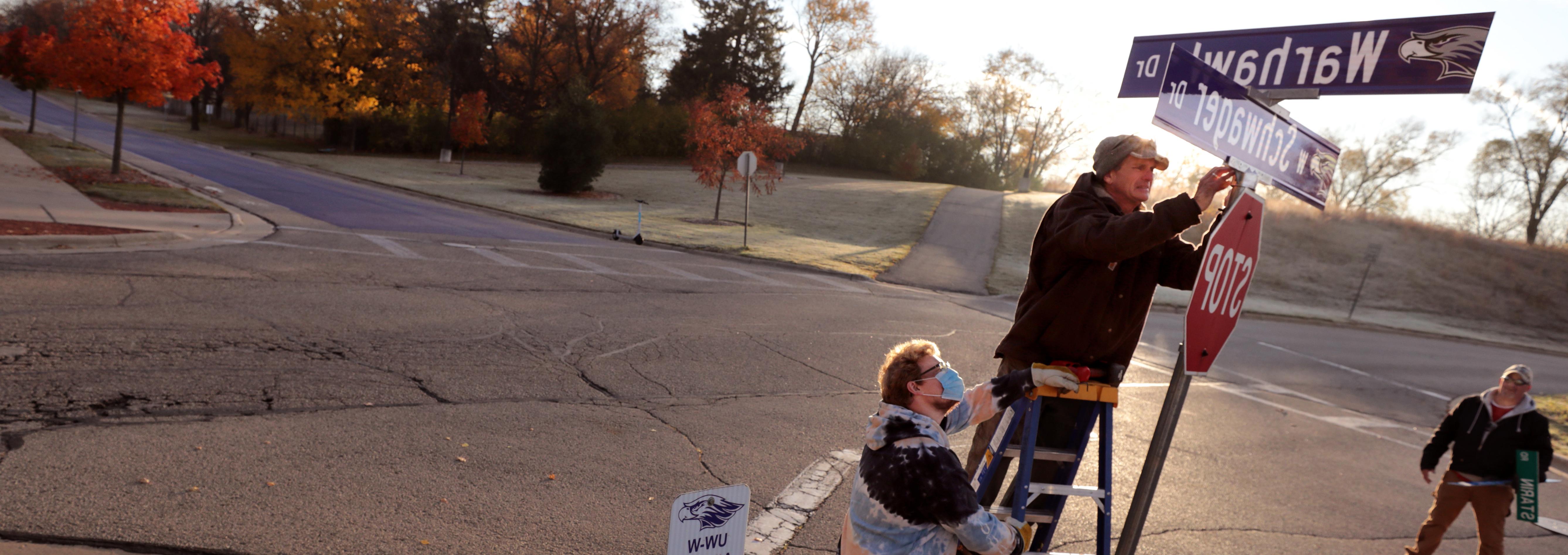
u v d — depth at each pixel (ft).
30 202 55.16
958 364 39.45
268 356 25.76
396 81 208.74
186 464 16.94
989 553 8.11
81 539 13.39
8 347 23.53
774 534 17.28
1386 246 138.92
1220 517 21.98
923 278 78.43
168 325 28.25
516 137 213.05
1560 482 31.63
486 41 204.74
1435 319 108.37
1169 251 9.56
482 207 98.27
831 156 269.64
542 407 24.00
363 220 69.87
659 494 18.49
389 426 20.74
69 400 19.93
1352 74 7.80
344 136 206.39
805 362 34.63
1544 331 111.04
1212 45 8.96
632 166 214.28
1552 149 180.65
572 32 210.18
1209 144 7.58
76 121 121.19
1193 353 8.02
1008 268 94.22
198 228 53.57
